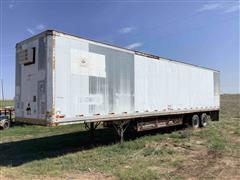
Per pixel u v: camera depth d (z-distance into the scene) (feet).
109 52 34.58
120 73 36.19
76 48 30.32
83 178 22.58
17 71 32.89
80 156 30.37
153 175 22.65
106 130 52.80
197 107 54.80
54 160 28.81
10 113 65.10
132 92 38.14
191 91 52.90
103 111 33.35
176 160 28.17
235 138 41.70
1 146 38.63
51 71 27.73
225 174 23.50
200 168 25.31
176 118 50.39
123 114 36.42
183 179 22.12
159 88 43.73
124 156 30.04
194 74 54.03
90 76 31.83
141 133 48.49
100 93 33.04
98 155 30.63
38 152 33.76
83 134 48.83
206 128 55.21
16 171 24.81
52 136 47.60
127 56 37.55
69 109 29.25
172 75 47.14
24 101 31.42
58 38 28.43
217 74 63.82
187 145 35.91
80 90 30.55
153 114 42.19
